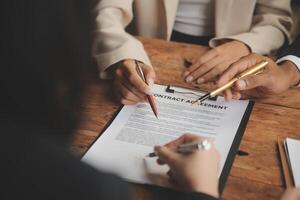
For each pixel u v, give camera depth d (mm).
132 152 827
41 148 428
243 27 1446
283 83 1022
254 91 1017
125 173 769
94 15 434
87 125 903
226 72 996
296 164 790
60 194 425
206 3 1527
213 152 715
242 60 1020
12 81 396
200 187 658
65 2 394
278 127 906
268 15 1384
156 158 804
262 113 951
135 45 1150
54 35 396
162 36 1543
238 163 800
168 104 982
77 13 413
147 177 759
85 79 446
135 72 1028
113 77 1092
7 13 372
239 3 1422
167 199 696
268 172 782
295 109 968
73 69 422
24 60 388
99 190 442
